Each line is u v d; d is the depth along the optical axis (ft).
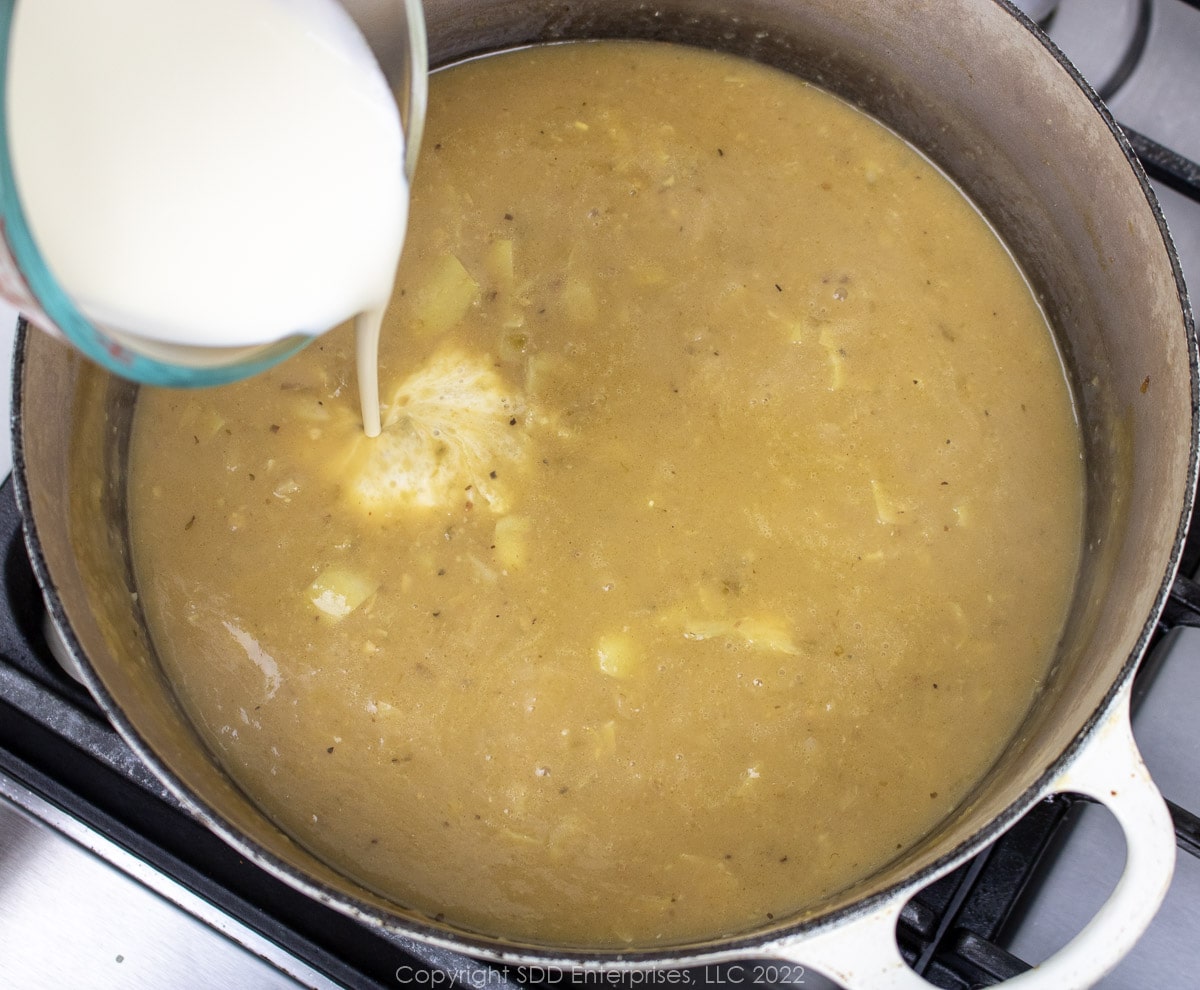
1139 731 1.51
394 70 1.51
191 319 1.27
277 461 1.57
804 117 1.77
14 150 1.18
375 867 1.46
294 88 1.34
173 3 1.30
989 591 1.59
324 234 1.36
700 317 1.65
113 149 1.25
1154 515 1.47
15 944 1.42
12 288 1.11
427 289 1.63
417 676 1.52
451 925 1.44
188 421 1.59
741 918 1.47
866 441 1.62
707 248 1.68
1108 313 1.60
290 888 1.44
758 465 1.60
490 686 1.51
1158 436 1.50
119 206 1.25
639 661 1.53
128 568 1.54
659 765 1.50
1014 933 1.45
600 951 1.28
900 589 1.58
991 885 1.46
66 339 1.12
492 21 1.71
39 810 1.43
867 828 1.50
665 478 1.59
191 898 1.42
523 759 1.50
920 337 1.67
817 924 1.27
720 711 1.52
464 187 1.68
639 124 1.73
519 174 1.69
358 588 1.54
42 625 1.49
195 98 1.30
